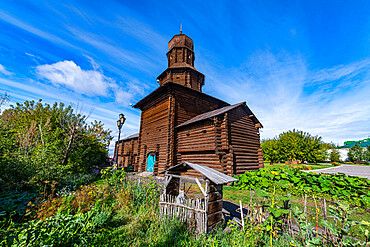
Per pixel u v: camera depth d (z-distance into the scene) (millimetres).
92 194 5918
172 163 13898
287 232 3646
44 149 8547
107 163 23094
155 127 16984
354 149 41375
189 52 21219
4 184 6141
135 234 4074
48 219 3471
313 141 30516
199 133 12570
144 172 16641
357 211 6441
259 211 4137
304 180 9039
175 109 15391
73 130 12016
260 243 3578
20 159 7246
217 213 4457
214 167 11227
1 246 2779
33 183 6852
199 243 3686
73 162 11391
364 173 17203
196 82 19938
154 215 5016
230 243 3676
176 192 5945
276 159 31828
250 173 10148
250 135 14258
